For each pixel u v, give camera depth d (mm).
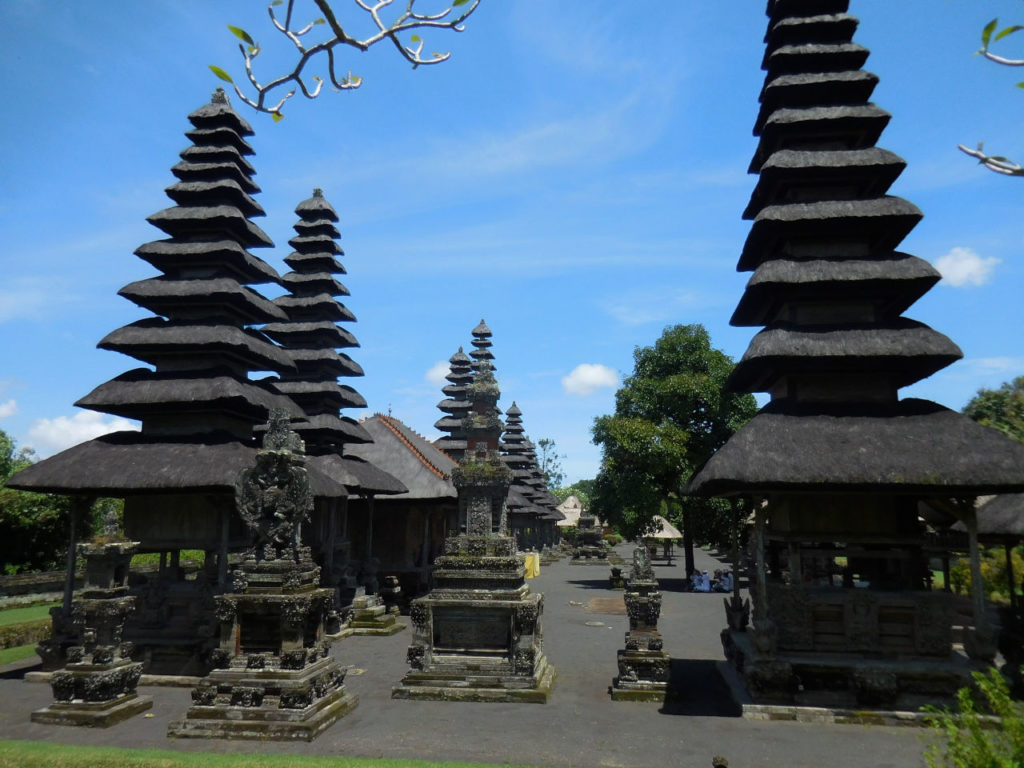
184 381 19250
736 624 17719
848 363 15383
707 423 38469
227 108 22500
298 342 29312
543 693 14734
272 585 13656
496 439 17922
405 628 25188
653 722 13312
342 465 25672
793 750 11711
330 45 4809
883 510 15188
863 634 14398
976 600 13711
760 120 19188
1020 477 12961
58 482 17219
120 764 10055
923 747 11820
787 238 17078
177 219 20750
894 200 16172
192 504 18688
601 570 54156
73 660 13516
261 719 12336
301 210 31156
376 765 9992
